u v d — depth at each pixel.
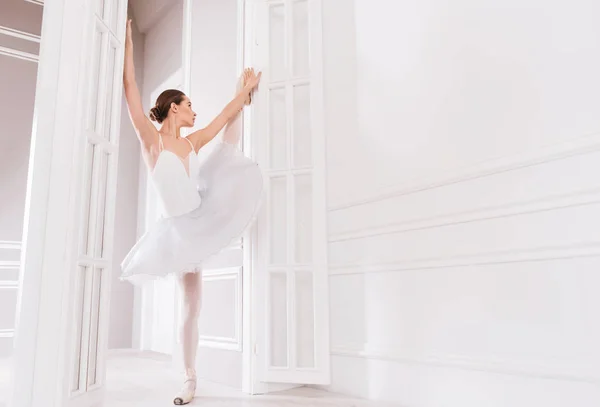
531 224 1.65
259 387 2.33
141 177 5.23
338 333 2.35
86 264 1.81
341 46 2.57
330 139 2.56
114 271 4.91
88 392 1.79
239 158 2.38
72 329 1.70
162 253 2.12
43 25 1.81
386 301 2.14
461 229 1.87
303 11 2.74
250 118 2.65
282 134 2.61
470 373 1.77
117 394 2.30
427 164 2.04
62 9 1.83
